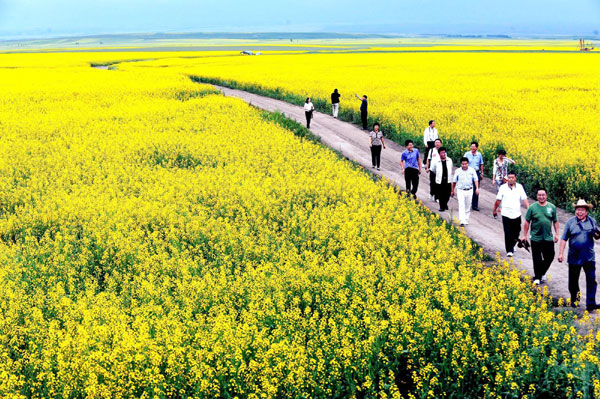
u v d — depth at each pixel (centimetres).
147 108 3750
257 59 10469
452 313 850
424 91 4434
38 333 850
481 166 1720
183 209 1525
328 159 2242
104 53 15075
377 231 1278
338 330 847
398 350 762
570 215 1666
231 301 966
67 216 1503
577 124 2825
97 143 2628
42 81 5938
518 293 960
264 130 2859
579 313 967
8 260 1181
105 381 722
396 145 2766
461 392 726
